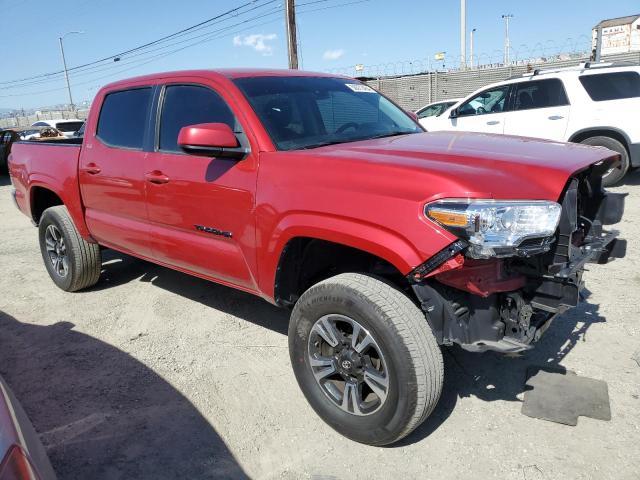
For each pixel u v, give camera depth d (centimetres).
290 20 1822
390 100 442
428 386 247
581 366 337
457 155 274
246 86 344
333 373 282
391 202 245
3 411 168
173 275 553
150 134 386
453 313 252
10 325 452
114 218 430
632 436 272
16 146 559
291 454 276
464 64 2425
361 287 258
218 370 360
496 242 227
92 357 388
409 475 256
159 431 299
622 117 837
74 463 276
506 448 270
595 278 477
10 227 866
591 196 320
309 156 289
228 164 324
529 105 920
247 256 318
